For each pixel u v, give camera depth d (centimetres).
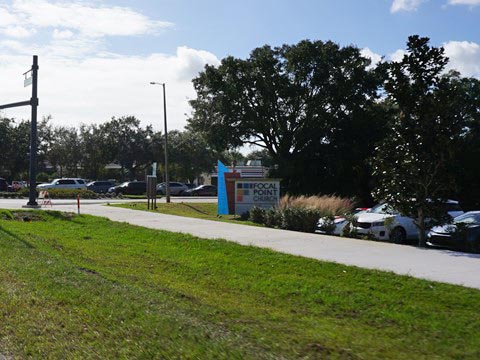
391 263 1116
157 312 680
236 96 4444
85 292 796
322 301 840
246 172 5422
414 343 593
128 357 522
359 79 4406
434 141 1420
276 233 1705
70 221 2230
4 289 824
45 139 7844
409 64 1468
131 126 8138
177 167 8362
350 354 523
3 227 1898
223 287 977
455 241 1479
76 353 543
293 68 4444
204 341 552
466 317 710
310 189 4419
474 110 4547
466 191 3778
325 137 4547
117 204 3528
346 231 1798
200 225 1998
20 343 585
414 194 1469
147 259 1292
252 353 513
